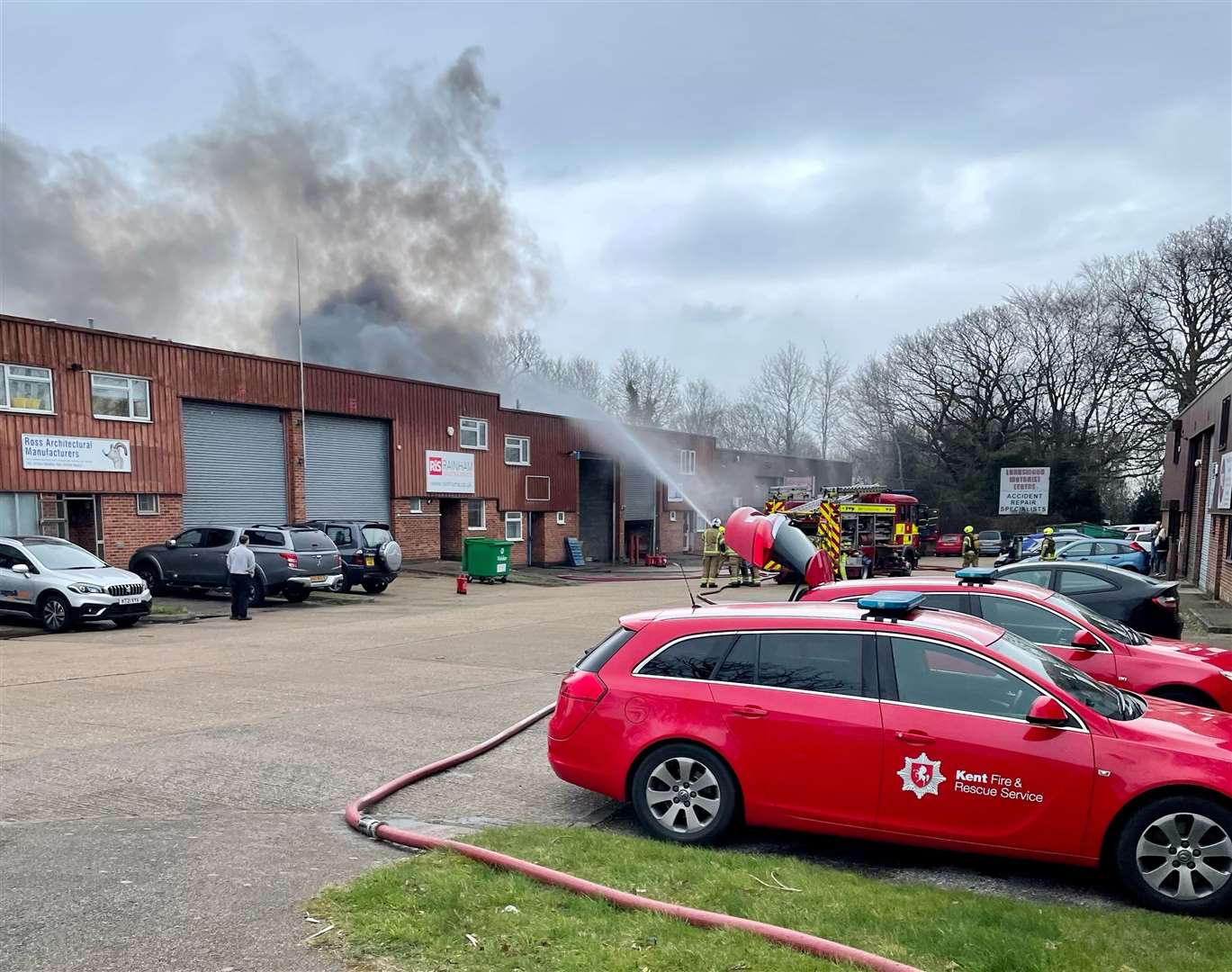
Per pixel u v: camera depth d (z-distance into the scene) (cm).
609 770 539
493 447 3409
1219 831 433
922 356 5778
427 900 396
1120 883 460
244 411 2525
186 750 718
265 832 516
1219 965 359
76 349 2095
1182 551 2873
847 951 345
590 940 358
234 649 1320
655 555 4000
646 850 485
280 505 2623
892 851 524
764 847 527
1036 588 808
